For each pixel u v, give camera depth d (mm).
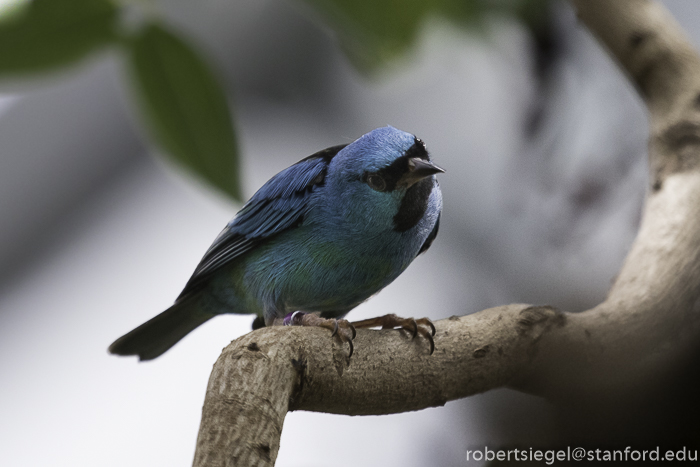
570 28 8289
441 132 13711
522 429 4977
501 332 5691
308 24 13273
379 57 6105
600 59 9164
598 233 8805
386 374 5484
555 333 5594
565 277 9539
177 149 5633
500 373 5711
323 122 14727
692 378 4105
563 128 8562
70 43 5316
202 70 5516
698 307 5664
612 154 8680
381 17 5566
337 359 5309
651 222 6137
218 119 5617
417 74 12703
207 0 12336
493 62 9352
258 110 14523
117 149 14141
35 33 5215
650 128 6586
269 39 13461
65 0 5223
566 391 4656
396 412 5723
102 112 13469
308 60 13992
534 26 7801
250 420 4590
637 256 5992
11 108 13109
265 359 4887
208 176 5676
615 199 8648
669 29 6609
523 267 10945
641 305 5684
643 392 4184
